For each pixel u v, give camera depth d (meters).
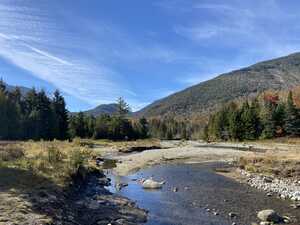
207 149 73.62
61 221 16.45
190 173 39.50
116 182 32.16
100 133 125.56
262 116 118.94
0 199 17.44
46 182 22.58
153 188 29.59
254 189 29.39
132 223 18.95
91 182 30.05
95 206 21.55
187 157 58.00
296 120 111.62
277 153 50.22
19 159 28.11
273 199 25.41
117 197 25.17
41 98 100.62
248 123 120.31
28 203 17.31
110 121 131.88
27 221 14.72
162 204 23.78
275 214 20.06
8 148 33.47
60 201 19.64
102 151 67.94
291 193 26.89
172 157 57.94
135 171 41.22
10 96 102.50
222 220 19.88
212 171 41.19
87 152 50.22
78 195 23.84
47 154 31.84
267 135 115.62
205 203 24.09
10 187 19.95
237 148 79.62
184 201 24.72
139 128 145.75
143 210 21.88
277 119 115.00
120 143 94.62
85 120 126.56
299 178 33.69
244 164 42.09
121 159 54.25
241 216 20.78
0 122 84.81
